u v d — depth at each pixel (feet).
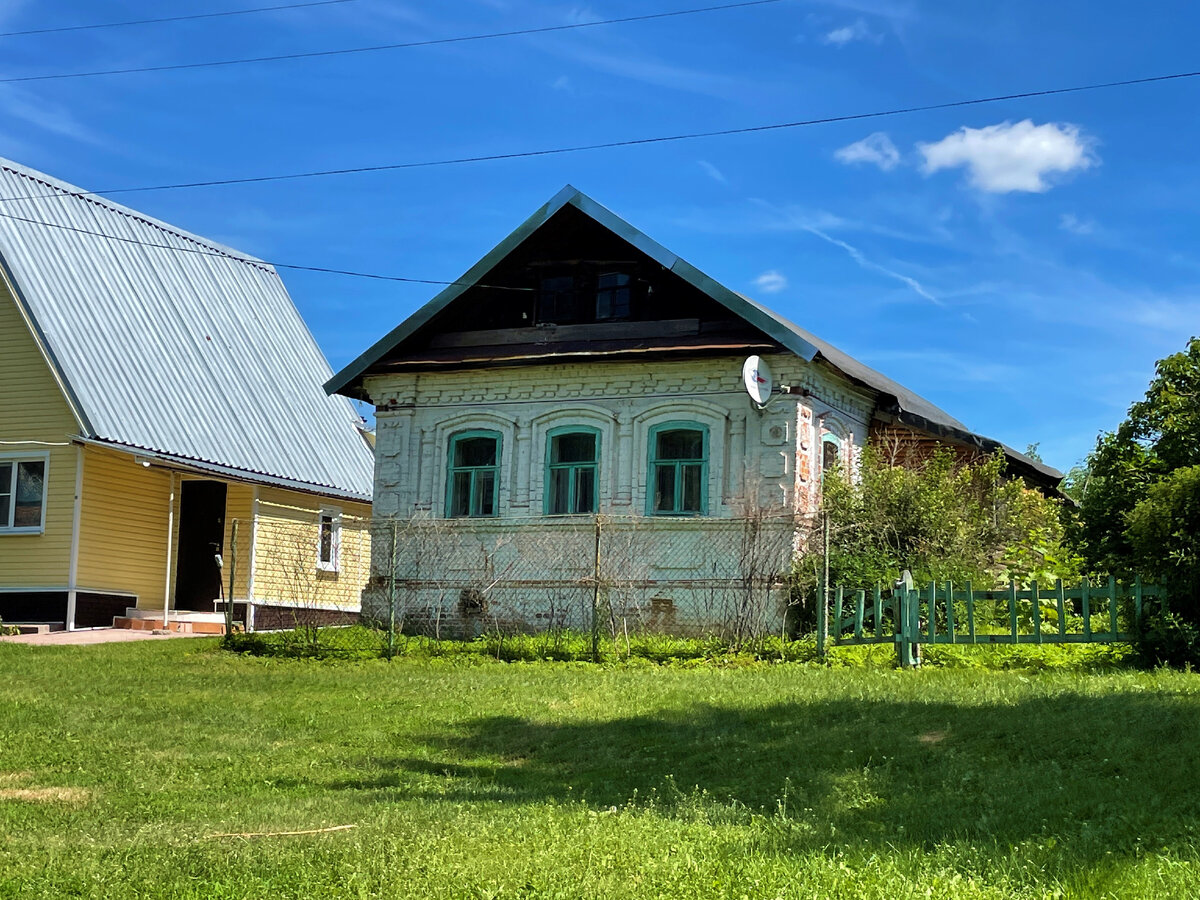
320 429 113.50
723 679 54.80
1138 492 59.52
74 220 99.40
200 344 104.99
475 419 82.69
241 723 48.65
